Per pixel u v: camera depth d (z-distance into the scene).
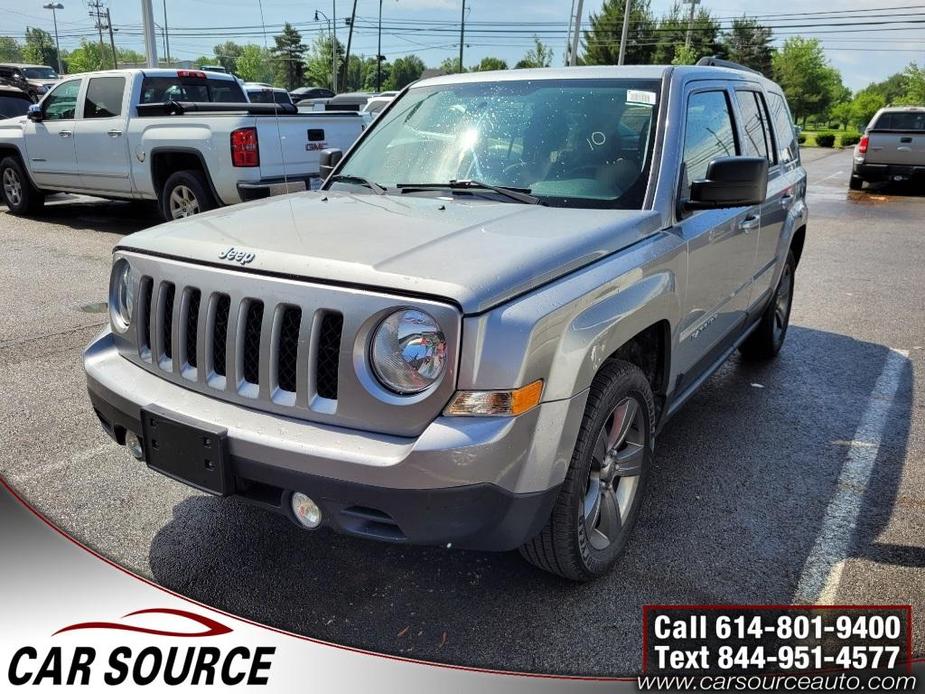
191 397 2.52
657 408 3.24
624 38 37.06
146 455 2.57
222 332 2.48
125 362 2.83
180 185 8.88
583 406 2.41
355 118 9.51
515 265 2.30
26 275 7.42
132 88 9.25
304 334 2.26
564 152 3.28
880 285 8.09
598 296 2.48
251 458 2.29
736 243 3.85
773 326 5.32
